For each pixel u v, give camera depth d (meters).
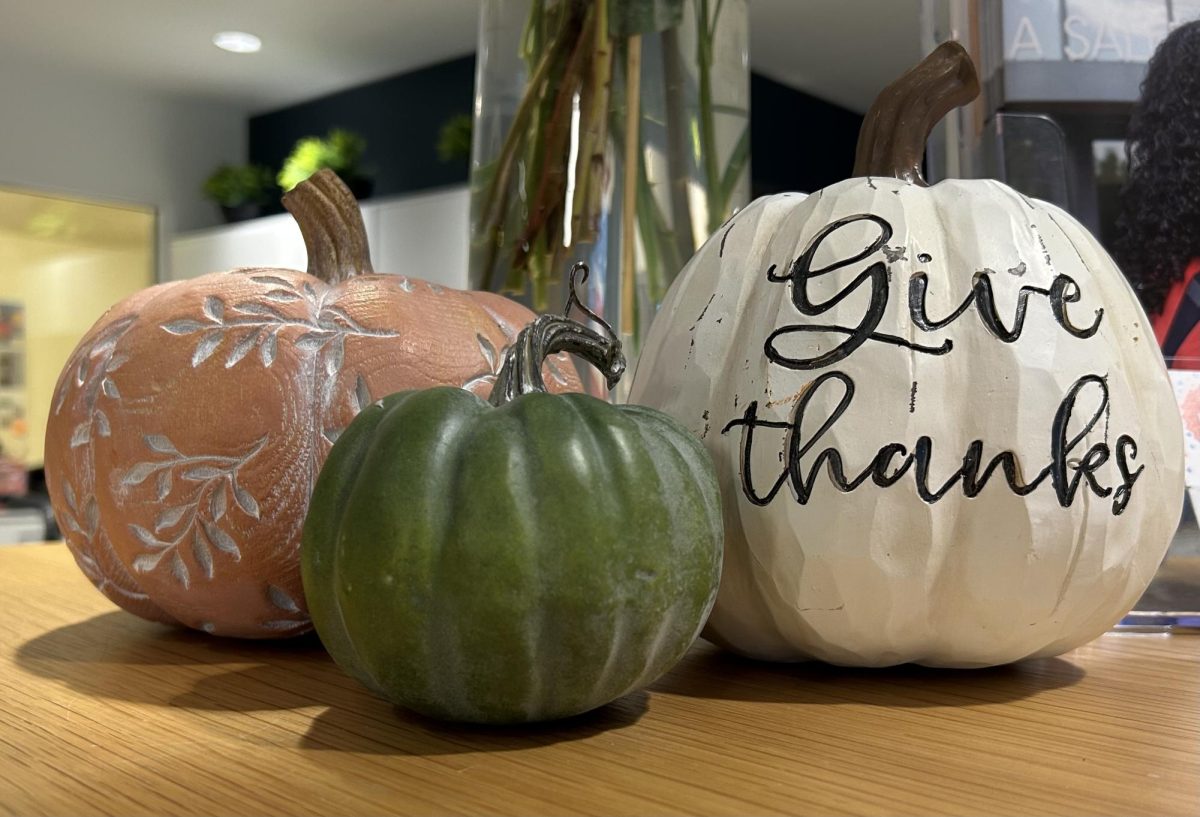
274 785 0.31
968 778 0.31
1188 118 0.58
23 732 0.36
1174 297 0.58
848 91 3.36
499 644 0.32
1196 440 0.57
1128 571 0.42
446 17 2.80
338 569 0.34
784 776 0.32
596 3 0.64
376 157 3.42
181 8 2.73
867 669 0.46
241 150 3.88
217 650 0.50
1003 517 0.39
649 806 0.29
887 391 0.39
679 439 0.38
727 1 0.67
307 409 0.47
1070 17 0.60
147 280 3.67
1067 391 0.40
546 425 0.34
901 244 0.41
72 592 0.66
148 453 0.46
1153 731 0.37
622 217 0.64
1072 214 0.60
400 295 0.50
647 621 0.34
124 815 0.28
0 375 3.31
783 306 0.41
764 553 0.41
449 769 0.32
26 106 3.32
